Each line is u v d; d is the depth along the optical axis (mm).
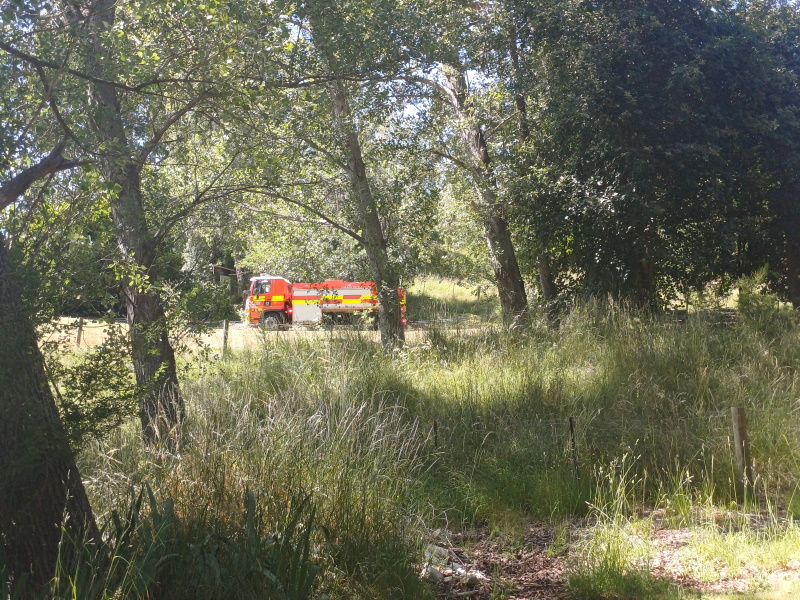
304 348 12078
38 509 4754
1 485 4566
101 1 7199
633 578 5477
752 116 16500
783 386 9969
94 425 5242
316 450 6473
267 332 13336
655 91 15891
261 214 13211
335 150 12055
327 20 9156
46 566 4730
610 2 15828
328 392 9531
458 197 18078
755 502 7242
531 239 17391
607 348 11992
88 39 7039
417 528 6324
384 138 15797
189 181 10344
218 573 4453
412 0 12047
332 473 6250
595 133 16172
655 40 15984
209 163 10453
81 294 5773
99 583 4266
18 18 6480
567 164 16672
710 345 11742
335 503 5887
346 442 6902
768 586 5176
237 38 7934
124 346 5652
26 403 4727
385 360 11977
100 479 6133
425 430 8852
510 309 18016
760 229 17672
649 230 16094
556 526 7020
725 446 8055
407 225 16031
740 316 13273
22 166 6254
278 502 5641
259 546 4766
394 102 14477
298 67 9180
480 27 16297
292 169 10930
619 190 15914
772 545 5871
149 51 8008
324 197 14227
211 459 5957
